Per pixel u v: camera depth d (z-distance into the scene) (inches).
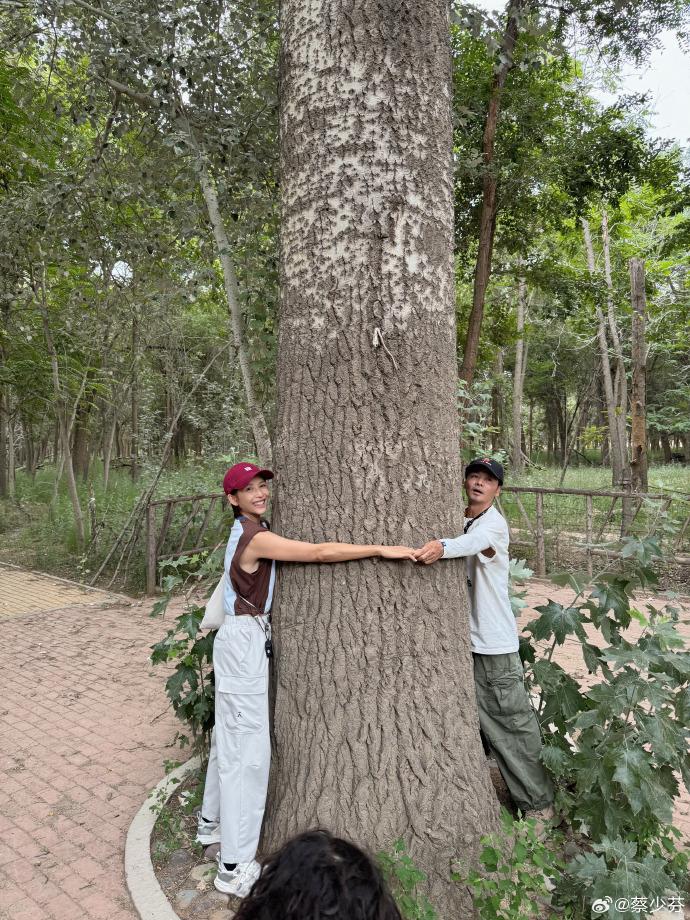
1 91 294.7
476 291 335.3
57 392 405.7
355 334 96.6
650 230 641.0
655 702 94.4
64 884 106.2
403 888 82.6
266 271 201.0
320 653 96.4
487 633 112.0
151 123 215.5
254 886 41.5
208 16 197.2
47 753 154.7
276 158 214.2
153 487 356.2
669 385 964.6
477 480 118.0
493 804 101.0
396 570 95.6
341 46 97.5
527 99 317.1
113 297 369.1
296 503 100.5
